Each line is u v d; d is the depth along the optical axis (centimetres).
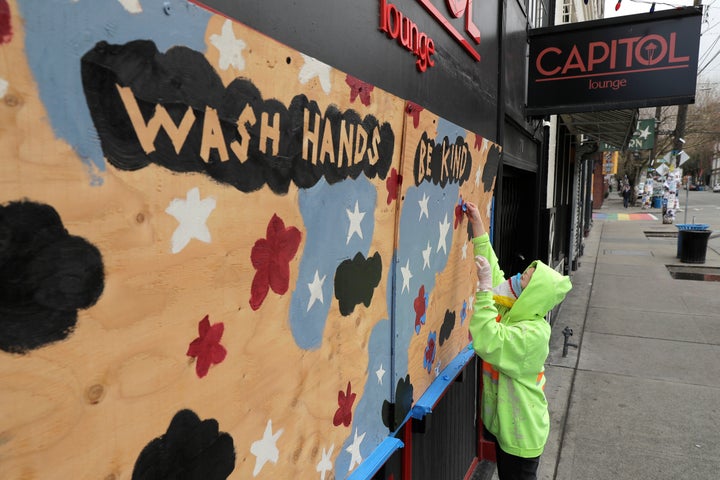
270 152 107
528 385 240
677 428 434
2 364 61
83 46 66
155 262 81
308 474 134
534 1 549
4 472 63
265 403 113
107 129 71
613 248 1566
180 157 83
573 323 746
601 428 438
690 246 1238
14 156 60
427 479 257
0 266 60
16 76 59
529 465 245
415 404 210
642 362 584
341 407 149
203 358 93
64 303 67
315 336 132
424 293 211
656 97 397
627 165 3978
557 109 431
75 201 67
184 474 91
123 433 78
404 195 180
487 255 265
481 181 286
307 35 134
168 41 79
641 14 392
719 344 639
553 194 771
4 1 57
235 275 100
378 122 155
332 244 136
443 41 241
